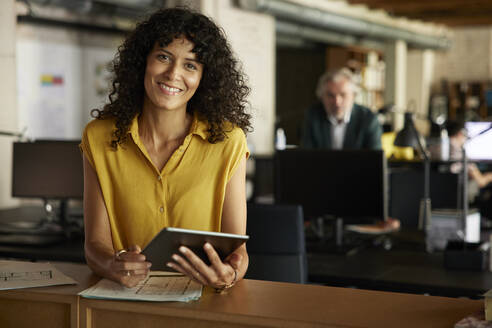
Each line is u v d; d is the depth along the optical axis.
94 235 1.62
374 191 3.08
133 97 1.65
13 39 4.69
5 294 1.47
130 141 1.62
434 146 6.05
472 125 4.67
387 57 11.50
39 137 7.06
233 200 1.63
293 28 9.36
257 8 7.62
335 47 11.88
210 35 1.58
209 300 1.41
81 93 7.58
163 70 1.55
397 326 1.23
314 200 3.16
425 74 13.15
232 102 1.66
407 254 3.03
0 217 3.76
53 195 3.37
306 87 12.46
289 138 12.48
